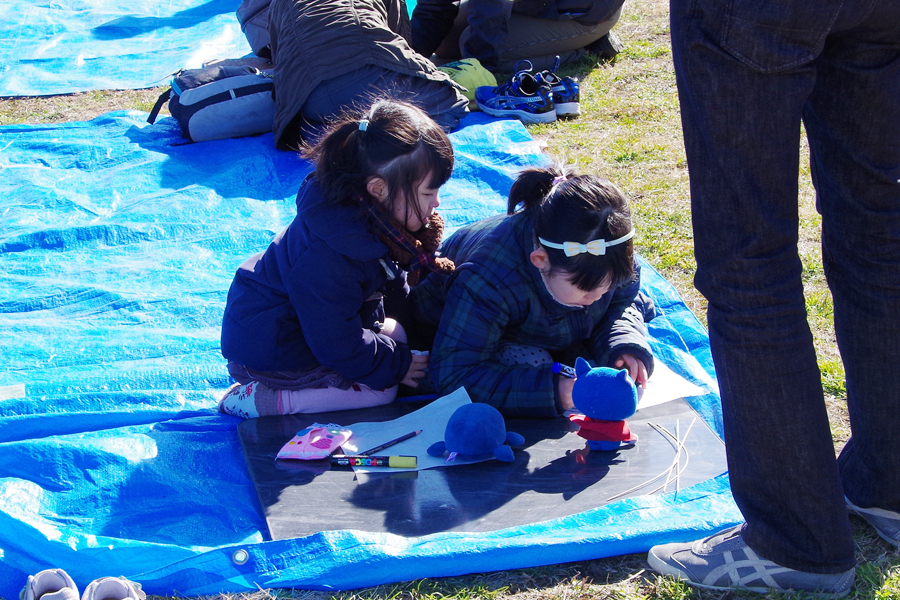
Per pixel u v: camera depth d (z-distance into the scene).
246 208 3.87
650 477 2.13
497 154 4.23
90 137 4.67
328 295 2.24
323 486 2.14
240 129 4.62
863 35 1.53
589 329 2.49
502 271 2.32
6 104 5.30
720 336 1.62
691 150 1.57
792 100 1.47
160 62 5.98
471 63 5.04
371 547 1.89
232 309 2.43
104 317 3.06
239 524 2.08
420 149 2.12
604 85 5.26
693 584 1.84
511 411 2.36
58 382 2.62
